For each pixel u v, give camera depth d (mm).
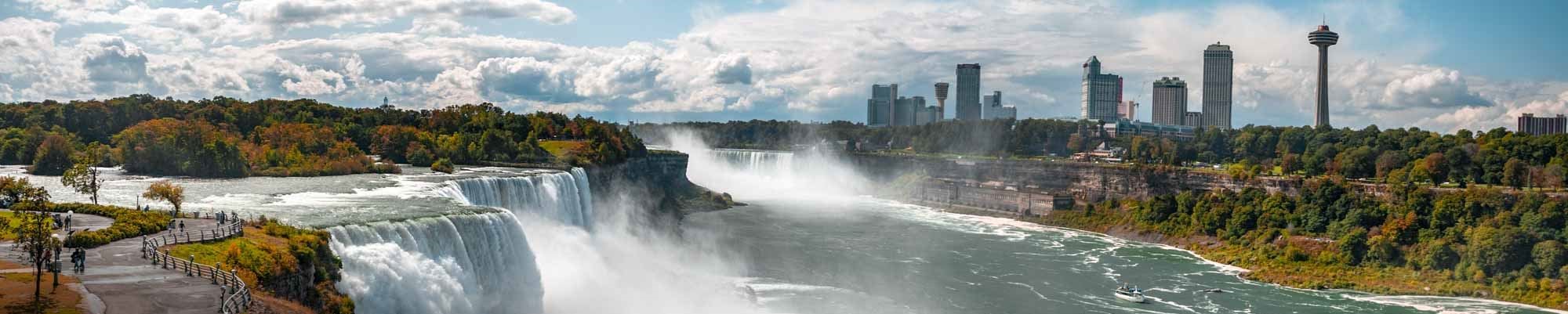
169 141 151375
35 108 193250
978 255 155125
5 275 58312
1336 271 138750
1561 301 115625
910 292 123375
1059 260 151875
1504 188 170000
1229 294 125625
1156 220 182000
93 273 60312
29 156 167750
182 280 59375
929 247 163000
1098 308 116812
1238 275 140125
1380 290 127625
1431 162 183875
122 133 168000
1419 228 142625
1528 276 122312
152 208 98312
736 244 161125
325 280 68625
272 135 182000
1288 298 122938
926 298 120000
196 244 69375
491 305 92688
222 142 149625
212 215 92812
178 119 198000
